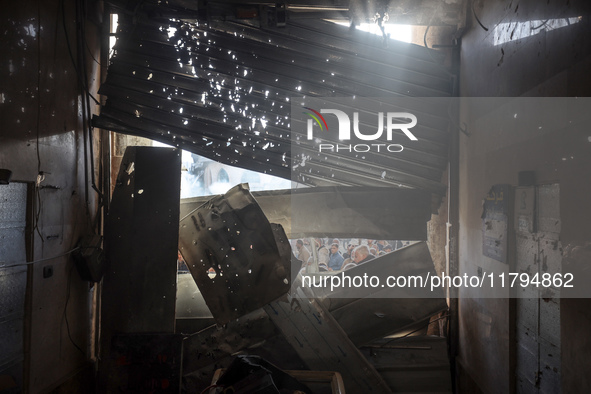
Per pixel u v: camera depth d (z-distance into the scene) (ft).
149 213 16.30
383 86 17.48
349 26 16.90
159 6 16.63
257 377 11.86
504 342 12.09
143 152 16.70
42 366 13.20
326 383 13.97
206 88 17.61
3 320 11.35
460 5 15.79
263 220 16.35
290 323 16.53
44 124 13.43
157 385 15.25
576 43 8.02
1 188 11.25
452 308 17.48
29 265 12.51
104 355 15.49
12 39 11.64
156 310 15.76
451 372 17.48
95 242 16.01
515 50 11.17
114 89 17.52
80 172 16.25
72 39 15.61
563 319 8.79
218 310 16.08
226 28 17.26
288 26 17.12
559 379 9.16
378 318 17.53
